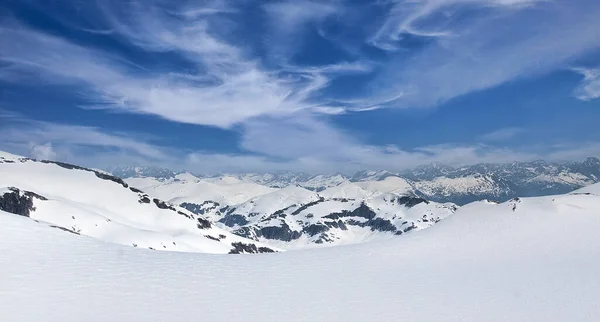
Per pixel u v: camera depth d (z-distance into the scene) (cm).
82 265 3747
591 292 3588
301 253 5453
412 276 4188
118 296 3094
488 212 7075
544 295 3516
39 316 2616
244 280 3828
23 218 4928
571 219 6228
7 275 3256
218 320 2756
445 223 7131
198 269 4109
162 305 2986
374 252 5472
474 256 5156
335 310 3052
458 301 3347
